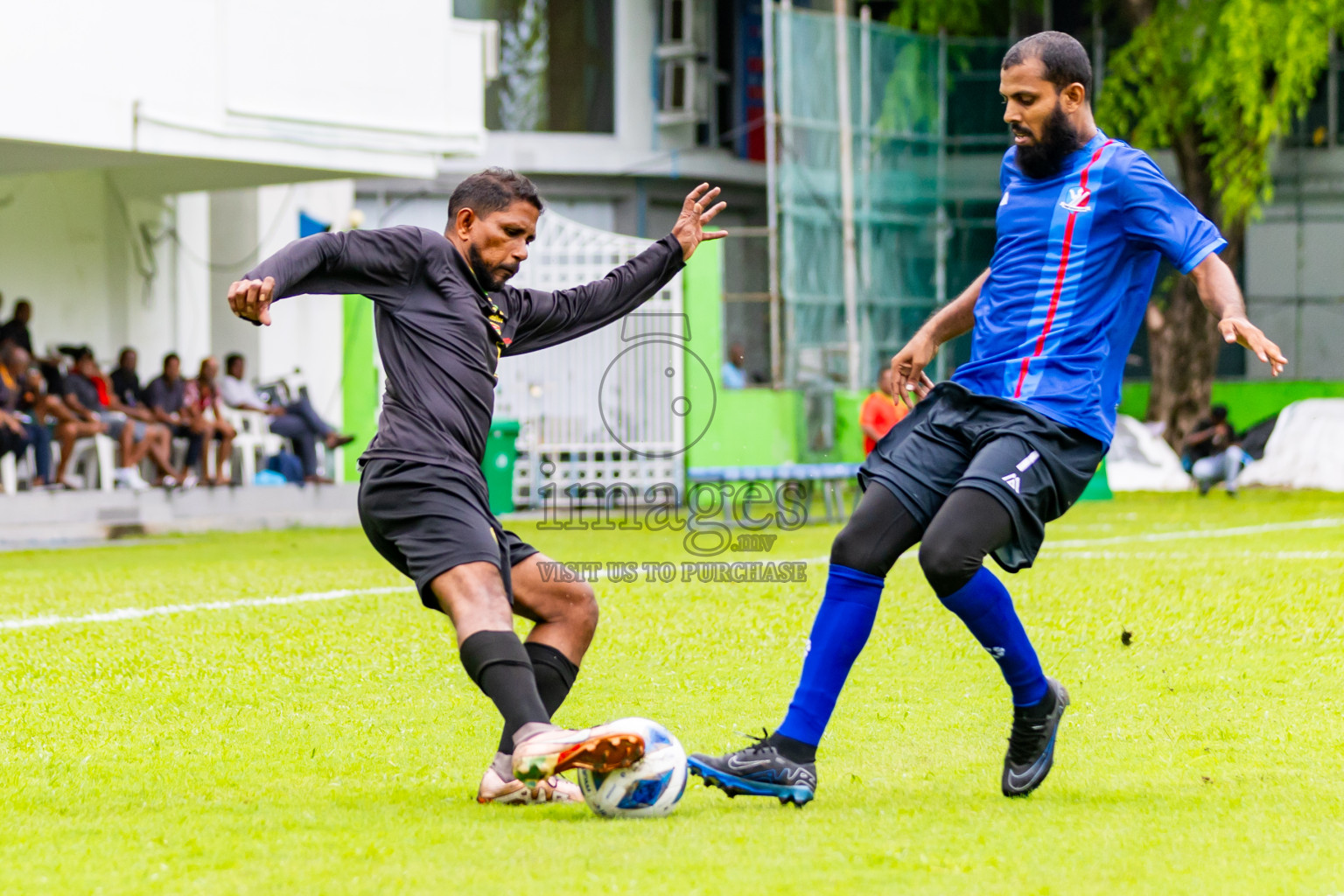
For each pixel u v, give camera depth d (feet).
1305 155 179.93
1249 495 140.15
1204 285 27.32
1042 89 28.14
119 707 38.24
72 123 96.63
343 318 134.51
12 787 29.32
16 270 117.50
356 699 39.34
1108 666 43.14
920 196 151.64
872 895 21.18
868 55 147.54
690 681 41.52
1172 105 153.79
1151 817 26.04
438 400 27.45
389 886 21.70
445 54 116.67
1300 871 22.45
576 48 170.60
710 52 174.81
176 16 101.55
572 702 38.32
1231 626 51.06
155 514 105.50
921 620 53.16
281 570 75.61
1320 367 180.24
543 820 26.27
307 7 108.37
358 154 112.16
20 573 75.25
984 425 28.07
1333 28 145.89
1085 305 28.19
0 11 93.25
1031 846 23.98
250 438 120.16
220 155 104.06
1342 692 38.63
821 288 141.08
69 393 103.09
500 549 27.55
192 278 134.00
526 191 28.55
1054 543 88.43
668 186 175.52
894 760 31.55
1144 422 165.58
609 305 30.37
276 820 26.21
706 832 25.13
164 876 22.33
